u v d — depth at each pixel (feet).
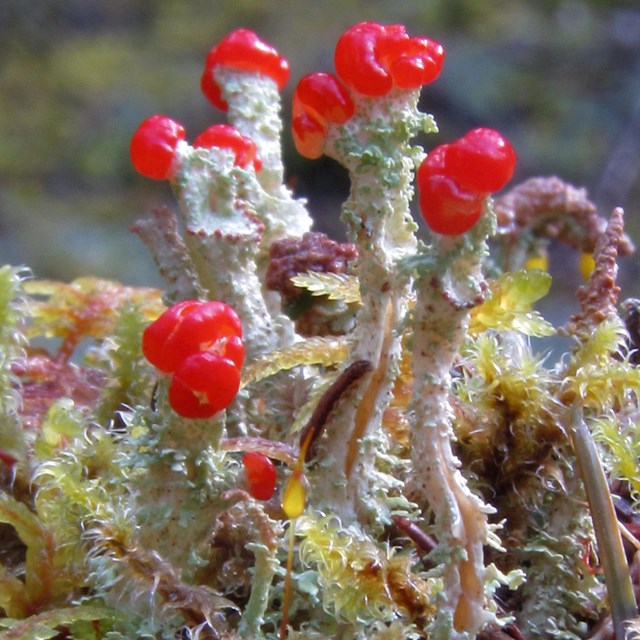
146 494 0.30
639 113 1.48
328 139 0.30
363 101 0.29
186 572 0.30
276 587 0.30
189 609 0.30
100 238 1.38
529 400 0.32
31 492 0.34
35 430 0.36
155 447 0.29
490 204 0.28
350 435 0.30
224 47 0.35
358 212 0.30
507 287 0.32
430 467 0.29
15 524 0.31
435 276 0.28
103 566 0.30
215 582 0.31
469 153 0.28
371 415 0.30
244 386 0.33
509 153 0.28
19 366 0.37
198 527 0.30
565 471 0.32
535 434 0.32
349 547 0.30
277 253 0.34
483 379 0.33
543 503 0.33
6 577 0.31
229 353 0.29
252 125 0.35
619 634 0.30
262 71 0.35
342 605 0.30
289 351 0.32
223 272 0.32
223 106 0.36
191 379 0.28
